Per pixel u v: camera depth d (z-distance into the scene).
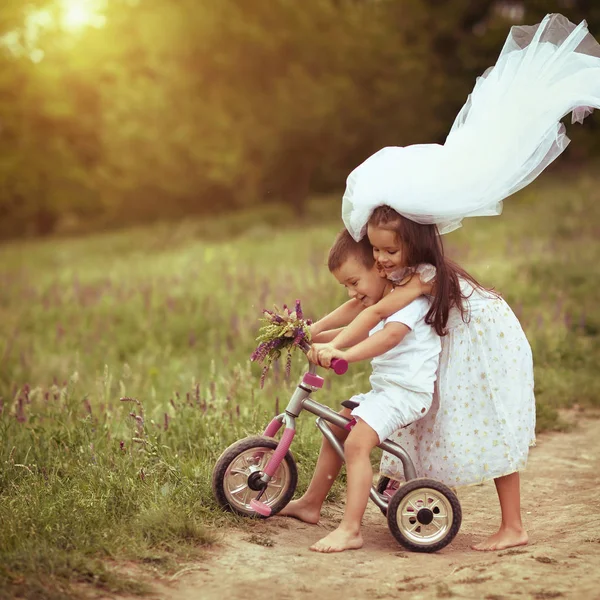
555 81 4.64
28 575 3.72
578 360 9.06
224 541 4.48
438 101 31.73
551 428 7.25
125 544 4.21
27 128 34.78
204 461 5.46
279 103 28.00
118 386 8.34
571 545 4.47
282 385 7.43
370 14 30.05
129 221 35.75
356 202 4.53
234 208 34.22
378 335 4.48
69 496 4.79
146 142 28.98
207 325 11.34
